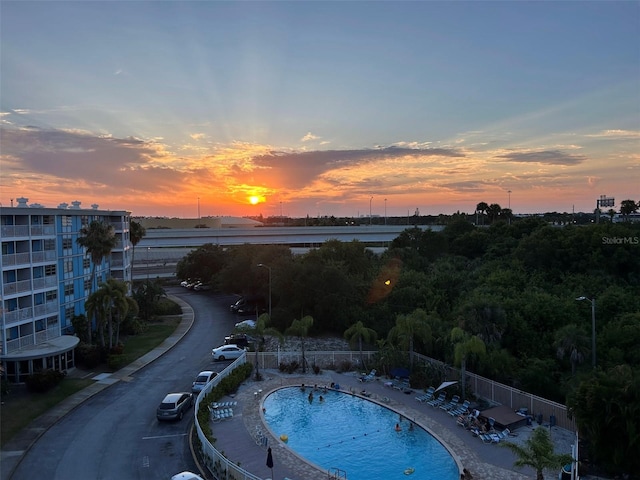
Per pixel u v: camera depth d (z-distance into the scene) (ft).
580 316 157.38
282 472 87.81
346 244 247.91
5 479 85.30
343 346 178.70
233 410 118.83
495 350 132.36
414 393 131.03
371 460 96.07
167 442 101.04
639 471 84.53
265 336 190.49
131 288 234.17
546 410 109.91
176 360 160.56
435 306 188.55
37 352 136.56
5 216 144.97
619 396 86.17
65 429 107.24
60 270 165.58
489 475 86.89
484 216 445.37
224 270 254.68
